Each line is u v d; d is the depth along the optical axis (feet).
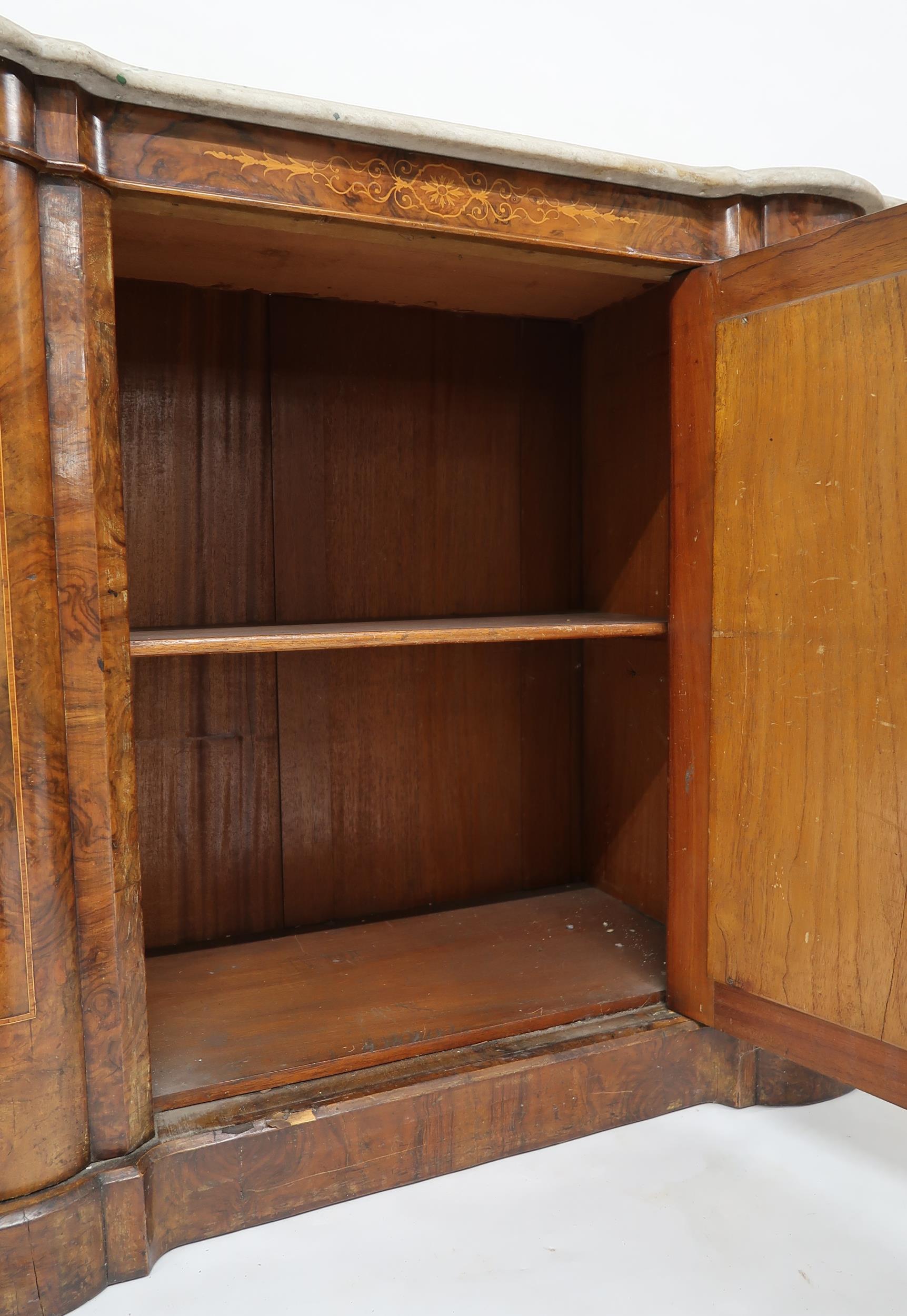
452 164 4.04
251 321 5.66
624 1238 3.90
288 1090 4.22
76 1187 3.59
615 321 6.15
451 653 6.41
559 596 6.69
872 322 3.77
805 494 4.09
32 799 3.47
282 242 4.61
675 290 4.69
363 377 5.98
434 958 5.53
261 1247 3.87
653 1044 4.74
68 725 3.59
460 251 4.29
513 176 4.15
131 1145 3.78
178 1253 3.85
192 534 5.60
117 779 3.71
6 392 3.35
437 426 6.22
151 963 5.48
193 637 4.08
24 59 3.25
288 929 6.03
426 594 6.25
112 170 3.56
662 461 5.73
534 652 6.67
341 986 5.14
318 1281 3.66
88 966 3.67
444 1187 4.26
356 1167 4.15
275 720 5.92
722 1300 3.55
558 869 6.88
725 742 4.53
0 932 3.43
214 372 5.59
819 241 3.96
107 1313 3.51
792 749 4.20
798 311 4.07
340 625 5.35
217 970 5.37
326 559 5.94
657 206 4.43
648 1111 4.77
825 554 4.02
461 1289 3.61
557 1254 3.81
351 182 3.88
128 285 5.36
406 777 6.33
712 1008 4.71
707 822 4.66
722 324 4.42
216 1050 4.42
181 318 5.50
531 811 6.75
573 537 6.71
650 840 6.16
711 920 4.67
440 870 6.48
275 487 5.78
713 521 4.54
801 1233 3.94
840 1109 4.95
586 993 5.02
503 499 6.46
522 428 6.49
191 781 5.76
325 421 5.89
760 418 4.27
